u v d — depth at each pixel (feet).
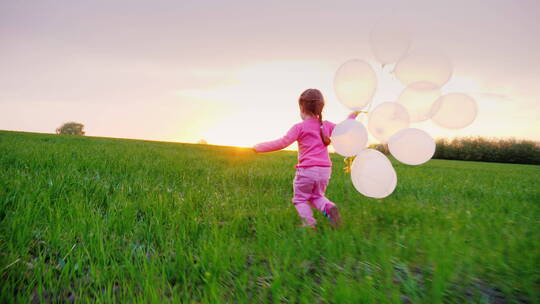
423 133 9.07
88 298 5.05
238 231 8.47
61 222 7.86
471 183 20.21
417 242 7.47
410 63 9.18
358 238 7.51
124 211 9.04
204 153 36.04
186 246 7.25
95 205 9.95
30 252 6.80
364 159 8.97
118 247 7.06
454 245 7.00
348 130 8.53
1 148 22.13
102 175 14.92
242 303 4.89
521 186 19.69
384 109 9.10
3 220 7.94
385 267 5.99
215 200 11.76
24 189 10.32
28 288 5.15
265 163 27.84
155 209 9.68
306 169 9.19
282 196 13.55
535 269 6.03
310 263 6.48
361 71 9.20
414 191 15.74
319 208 9.12
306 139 9.43
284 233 7.95
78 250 6.45
